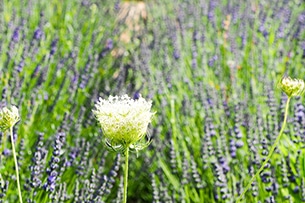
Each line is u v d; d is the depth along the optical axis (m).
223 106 4.43
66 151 3.93
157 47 5.52
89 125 4.39
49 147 3.92
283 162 3.54
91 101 4.50
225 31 5.95
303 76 4.78
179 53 5.23
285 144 3.94
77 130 4.19
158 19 6.35
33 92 4.45
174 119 4.27
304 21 5.66
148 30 6.18
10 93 4.37
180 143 4.14
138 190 4.29
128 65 5.45
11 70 4.70
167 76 4.86
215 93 4.49
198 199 3.75
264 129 4.04
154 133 4.23
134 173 4.29
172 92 4.73
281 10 6.02
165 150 4.22
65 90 4.82
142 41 5.57
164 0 6.69
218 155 3.81
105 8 6.61
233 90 4.65
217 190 3.64
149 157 4.16
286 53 5.21
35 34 5.23
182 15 6.14
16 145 3.93
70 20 6.19
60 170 3.53
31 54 5.00
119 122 2.40
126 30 6.48
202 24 5.91
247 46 5.48
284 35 5.51
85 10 6.39
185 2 6.65
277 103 4.44
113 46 5.77
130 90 4.85
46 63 4.97
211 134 4.06
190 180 3.86
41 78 4.55
